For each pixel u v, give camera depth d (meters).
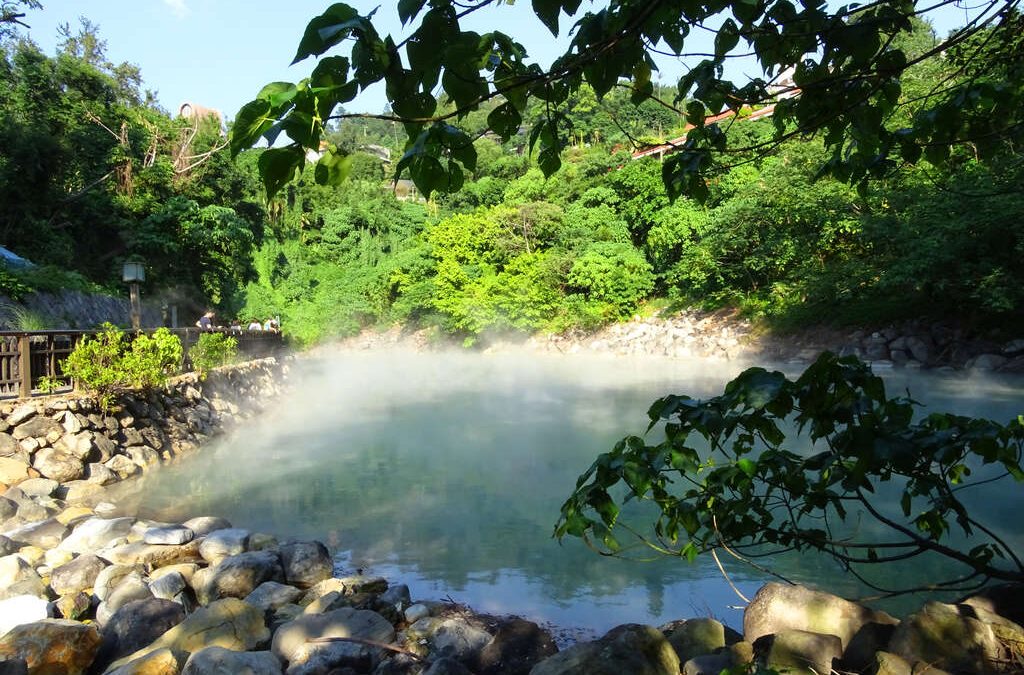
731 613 4.63
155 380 10.30
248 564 5.15
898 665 2.72
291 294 46.75
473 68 1.60
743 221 25.77
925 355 19.11
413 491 8.05
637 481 2.45
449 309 38.25
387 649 4.00
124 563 5.50
